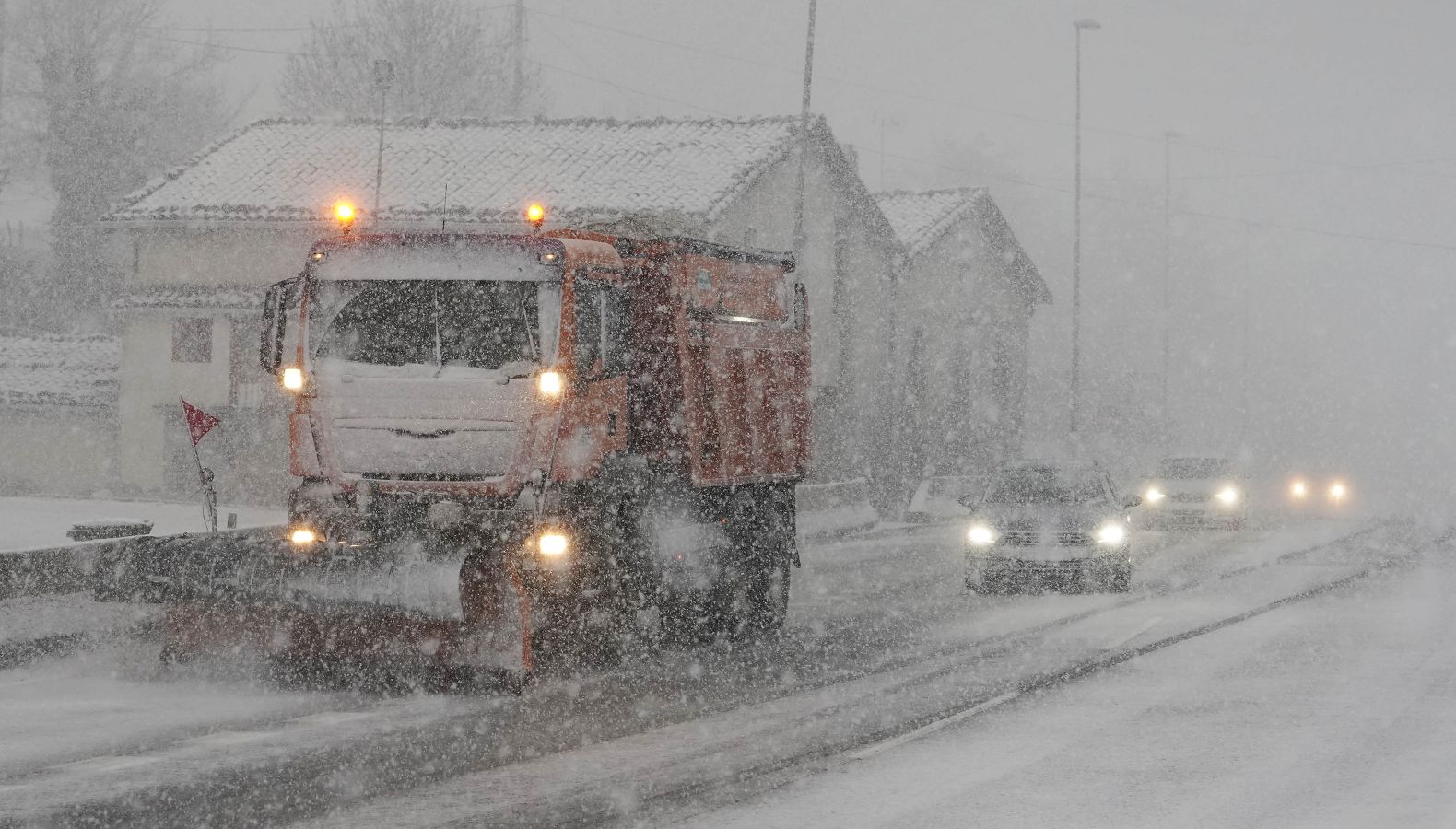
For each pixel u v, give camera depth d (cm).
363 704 2131
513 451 2309
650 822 1452
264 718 2002
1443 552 4847
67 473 7669
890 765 1728
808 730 1945
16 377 7750
